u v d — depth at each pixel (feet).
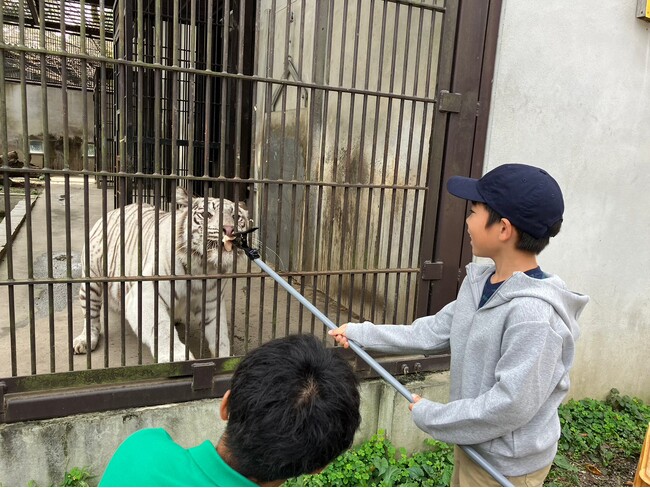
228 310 14.94
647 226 13.83
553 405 5.84
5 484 8.40
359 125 15.61
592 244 13.14
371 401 11.07
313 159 18.10
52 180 49.44
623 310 14.02
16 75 51.47
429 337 6.99
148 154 22.00
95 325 12.28
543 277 5.75
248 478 3.84
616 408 14.19
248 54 22.52
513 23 10.95
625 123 12.87
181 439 9.46
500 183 5.63
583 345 13.69
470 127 10.96
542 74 11.51
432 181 10.87
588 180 12.70
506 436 5.66
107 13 31.40
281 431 3.62
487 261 11.74
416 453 11.37
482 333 5.80
